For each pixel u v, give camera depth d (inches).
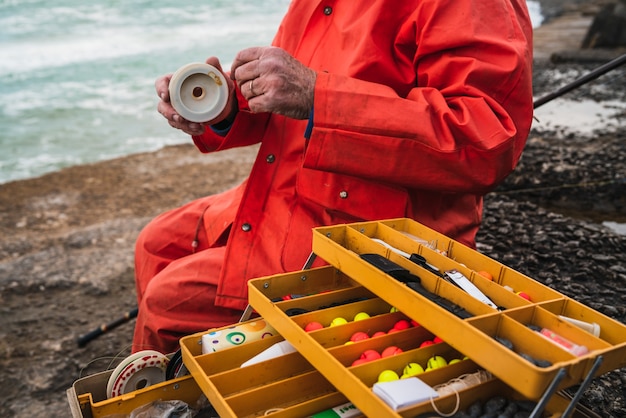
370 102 65.7
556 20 731.4
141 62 608.4
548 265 119.0
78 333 156.3
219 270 80.0
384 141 66.2
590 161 187.9
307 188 77.2
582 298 105.0
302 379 56.7
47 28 762.2
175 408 61.2
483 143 64.6
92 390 65.6
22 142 373.1
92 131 395.5
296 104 67.1
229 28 829.8
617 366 45.4
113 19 858.1
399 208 75.1
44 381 137.9
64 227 230.1
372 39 73.1
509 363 42.1
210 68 72.1
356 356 54.4
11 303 171.2
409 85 74.3
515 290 58.2
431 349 54.4
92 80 534.9
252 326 65.0
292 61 67.1
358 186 75.7
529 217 146.4
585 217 150.4
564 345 46.2
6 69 563.2
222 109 73.2
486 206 156.6
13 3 914.1
